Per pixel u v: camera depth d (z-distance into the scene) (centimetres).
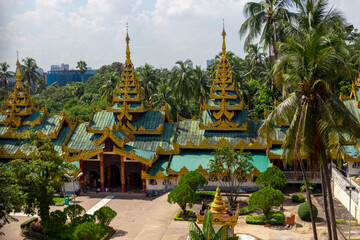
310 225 3881
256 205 3881
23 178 3691
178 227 4019
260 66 10938
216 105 5766
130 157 5288
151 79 8894
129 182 5784
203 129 5719
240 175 4562
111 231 3978
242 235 3656
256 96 8500
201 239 2352
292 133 2669
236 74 8588
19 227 4212
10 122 6281
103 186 5544
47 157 3972
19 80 6450
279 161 5275
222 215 3516
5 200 3225
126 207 4903
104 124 6075
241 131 5691
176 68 8281
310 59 2606
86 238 3578
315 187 5138
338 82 6675
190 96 8369
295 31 4962
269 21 5919
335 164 5166
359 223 3797
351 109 5344
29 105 6481
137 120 6141
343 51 3012
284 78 2903
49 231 3881
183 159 5497
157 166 5509
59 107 11912
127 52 6166
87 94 13438
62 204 4984
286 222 3925
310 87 2603
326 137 2631
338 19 4700
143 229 4012
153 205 4906
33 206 3897
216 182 5325
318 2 4572
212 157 5453
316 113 2606
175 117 8369
